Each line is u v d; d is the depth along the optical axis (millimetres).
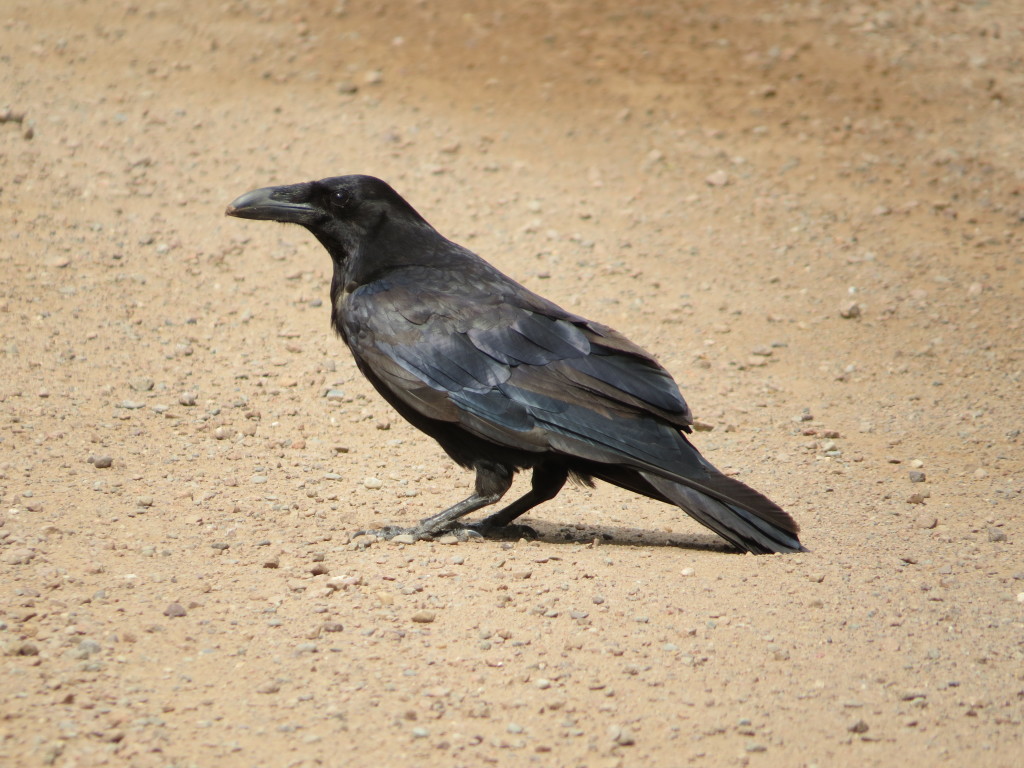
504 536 10336
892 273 17500
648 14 26281
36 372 13047
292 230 17844
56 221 17062
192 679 7270
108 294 15234
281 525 9922
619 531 10570
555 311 9891
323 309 15570
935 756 6773
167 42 23781
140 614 8039
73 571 8664
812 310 16438
